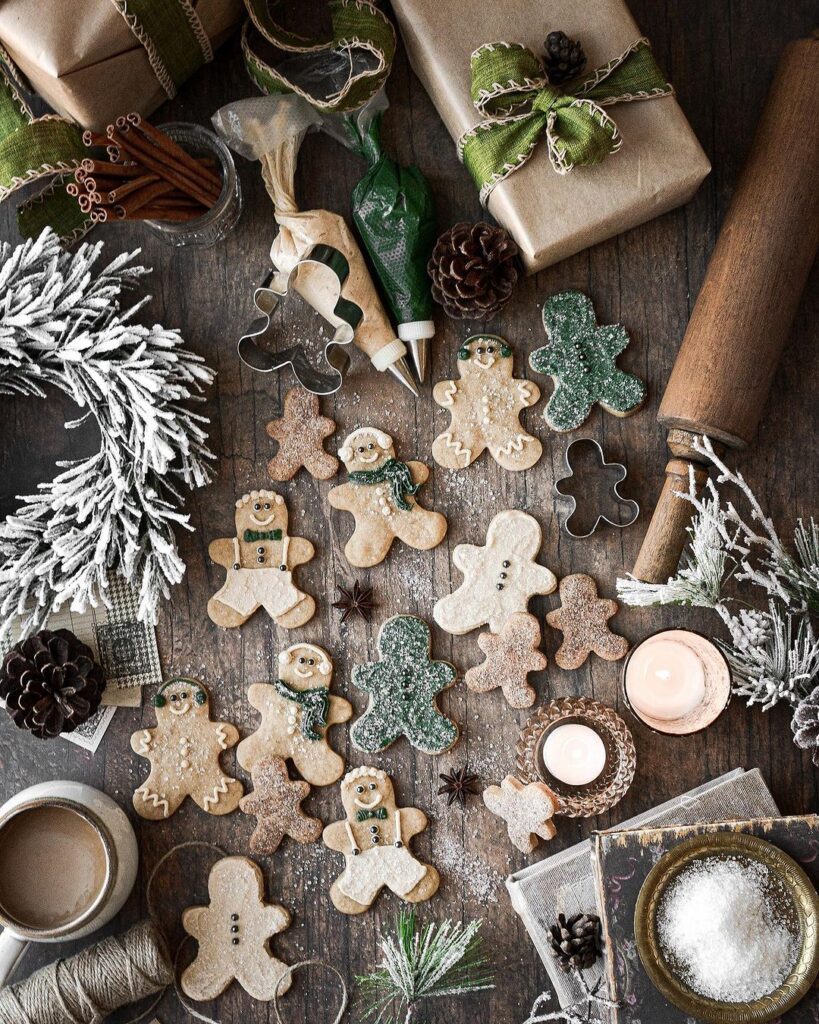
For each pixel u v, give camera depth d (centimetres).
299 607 101
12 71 95
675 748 100
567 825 100
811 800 99
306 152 100
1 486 101
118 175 92
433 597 101
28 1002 96
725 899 89
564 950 93
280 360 101
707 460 96
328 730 101
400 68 100
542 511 100
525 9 94
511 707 100
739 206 94
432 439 101
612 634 99
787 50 95
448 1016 100
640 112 94
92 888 98
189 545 102
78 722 97
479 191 96
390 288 98
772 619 95
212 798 101
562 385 99
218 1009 101
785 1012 89
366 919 100
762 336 93
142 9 91
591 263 100
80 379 98
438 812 100
